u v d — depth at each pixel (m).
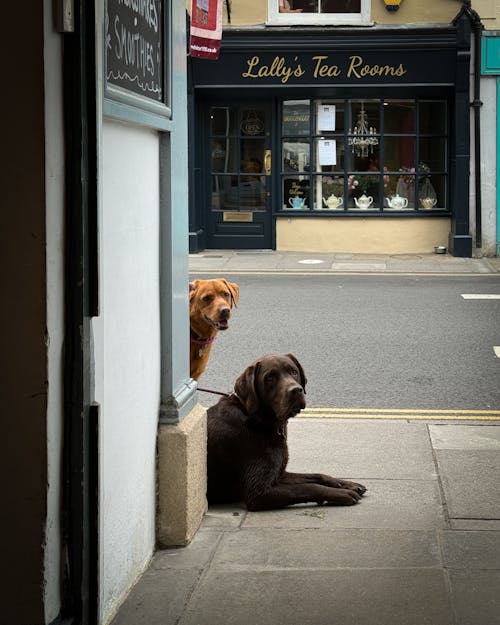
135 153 4.25
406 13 18.12
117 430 4.05
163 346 4.79
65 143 3.35
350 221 19.36
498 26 18.14
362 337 11.67
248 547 4.87
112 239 3.92
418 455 6.74
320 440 7.19
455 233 18.81
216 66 18.53
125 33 3.97
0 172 3.19
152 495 4.71
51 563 3.38
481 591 4.28
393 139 19.19
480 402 8.66
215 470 5.58
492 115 18.45
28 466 3.29
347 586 4.35
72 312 3.39
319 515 5.42
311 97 19.08
